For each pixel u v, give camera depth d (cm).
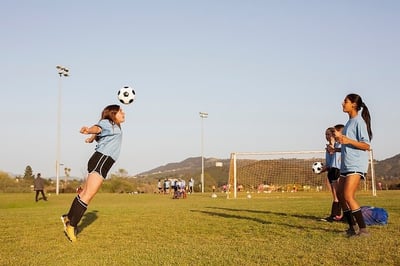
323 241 635
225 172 8050
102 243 717
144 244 695
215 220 988
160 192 4959
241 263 500
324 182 3506
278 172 3750
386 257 501
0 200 2608
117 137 772
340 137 681
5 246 690
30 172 6091
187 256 550
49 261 561
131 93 946
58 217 1103
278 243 639
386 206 1288
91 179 745
